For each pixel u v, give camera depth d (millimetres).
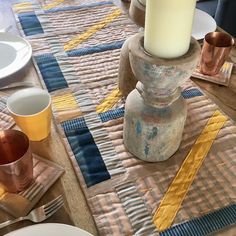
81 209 508
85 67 804
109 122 662
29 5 1042
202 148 617
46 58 820
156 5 429
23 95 594
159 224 494
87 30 939
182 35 453
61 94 722
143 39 503
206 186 552
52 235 431
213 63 762
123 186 546
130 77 655
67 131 636
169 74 465
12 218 482
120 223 492
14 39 843
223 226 496
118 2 1094
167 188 547
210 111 696
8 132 511
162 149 569
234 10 1628
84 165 573
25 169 493
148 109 539
